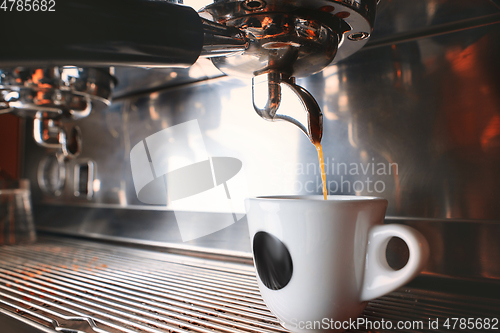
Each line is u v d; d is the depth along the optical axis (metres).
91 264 0.47
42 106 0.52
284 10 0.24
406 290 0.34
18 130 0.79
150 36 0.20
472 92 0.34
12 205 0.62
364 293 0.24
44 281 0.40
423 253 0.22
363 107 0.40
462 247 0.34
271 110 0.29
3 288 0.38
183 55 0.22
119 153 0.62
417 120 0.37
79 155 0.67
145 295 0.34
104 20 0.19
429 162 0.36
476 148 0.34
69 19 0.18
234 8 0.24
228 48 0.24
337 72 0.41
